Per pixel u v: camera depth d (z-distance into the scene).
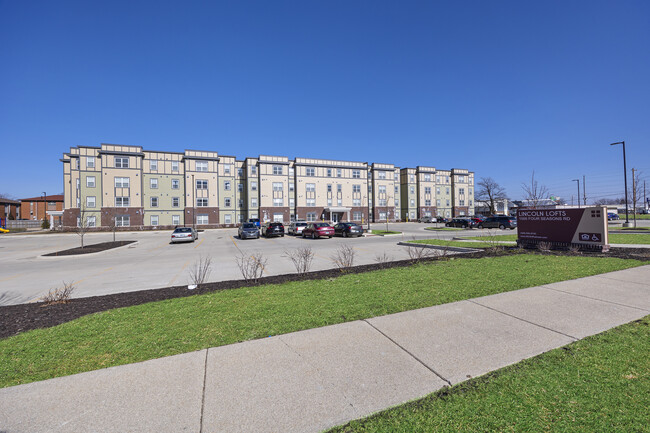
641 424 2.23
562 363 3.13
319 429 2.31
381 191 63.06
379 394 2.72
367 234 28.22
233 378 3.02
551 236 11.82
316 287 6.64
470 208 73.44
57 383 3.00
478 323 4.27
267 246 19.61
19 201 73.06
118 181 45.50
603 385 2.72
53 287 8.25
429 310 4.84
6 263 14.33
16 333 4.44
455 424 2.32
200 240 27.48
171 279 8.90
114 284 8.41
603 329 3.96
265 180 52.81
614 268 7.68
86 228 24.19
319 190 57.16
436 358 3.32
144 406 2.61
